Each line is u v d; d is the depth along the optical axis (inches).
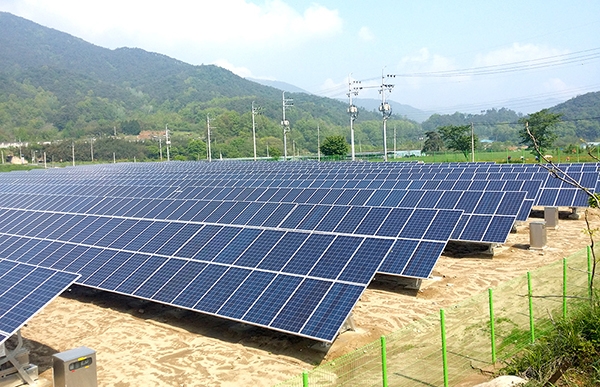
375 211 926.4
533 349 520.7
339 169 2230.6
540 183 1412.4
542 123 3378.4
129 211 1165.7
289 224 946.7
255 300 647.1
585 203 1380.4
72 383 514.0
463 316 653.9
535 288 713.6
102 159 6569.9
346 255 697.6
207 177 1907.0
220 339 668.7
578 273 749.3
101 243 929.5
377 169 2165.4
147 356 628.1
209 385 547.2
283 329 587.2
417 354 555.5
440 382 494.6
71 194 1539.1
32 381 572.4
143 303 822.5
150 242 882.8
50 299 570.6
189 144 6648.6
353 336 644.7
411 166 2293.3
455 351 559.8
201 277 730.2
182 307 679.1
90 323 753.6
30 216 1235.9
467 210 1087.0
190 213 1080.2
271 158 5265.8
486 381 495.5
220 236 840.3
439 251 773.9
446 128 4394.7
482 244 1130.0
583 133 5408.5
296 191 1300.4
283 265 706.2
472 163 2361.0
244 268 723.4
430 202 1144.2
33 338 707.4
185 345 655.1
